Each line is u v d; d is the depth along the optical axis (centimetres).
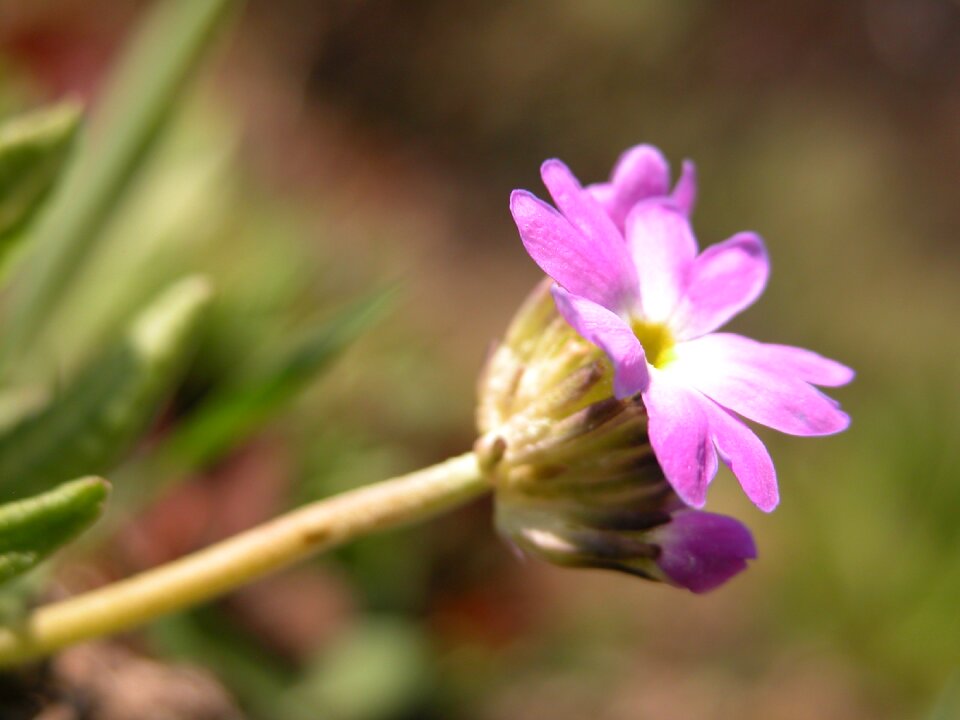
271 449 14
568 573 24
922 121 52
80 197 11
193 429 10
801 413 8
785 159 50
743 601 25
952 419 20
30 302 11
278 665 13
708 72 52
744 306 9
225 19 11
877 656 20
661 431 8
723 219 48
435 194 44
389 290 10
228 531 13
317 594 14
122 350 10
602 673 20
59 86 17
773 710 22
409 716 15
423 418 18
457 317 37
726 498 28
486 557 16
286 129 37
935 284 46
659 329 8
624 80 51
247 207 17
